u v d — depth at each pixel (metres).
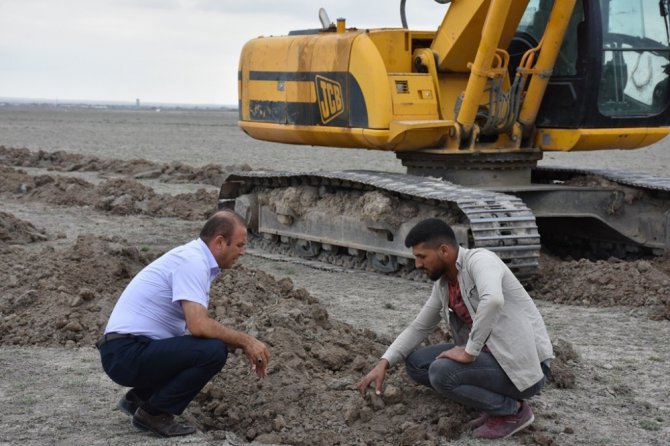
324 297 11.43
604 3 12.44
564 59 12.73
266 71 14.88
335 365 7.52
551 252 15.10
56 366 8.16
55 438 6.44
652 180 13.44
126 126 70.44
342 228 13.66
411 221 12.47
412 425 6.41
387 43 13.40
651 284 11.20
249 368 7.29
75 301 9.40
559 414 7.06
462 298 6.23
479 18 12.77
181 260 6.21
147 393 6.60
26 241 15.16
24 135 52.22
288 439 6.34
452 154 13.01
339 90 13.41
